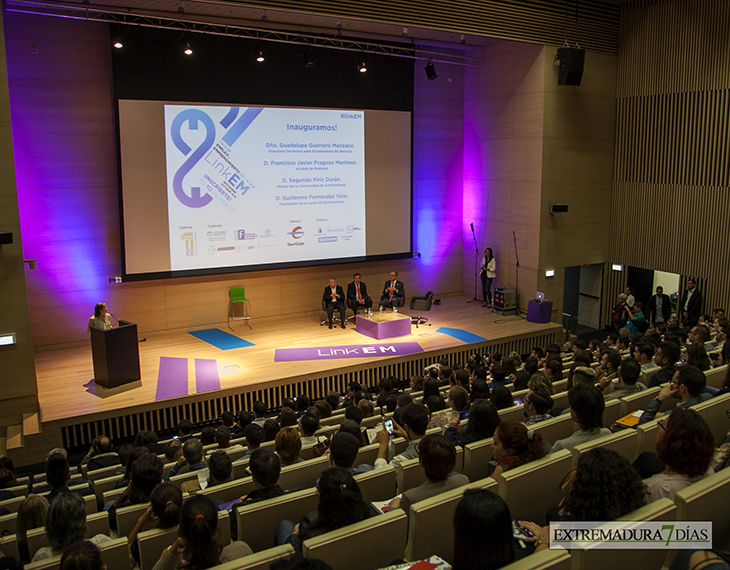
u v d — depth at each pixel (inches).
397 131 511.8
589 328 548.1
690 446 101.2
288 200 475.8
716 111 437.1
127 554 120.4
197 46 430.3
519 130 499.8
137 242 430.0
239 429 265.0
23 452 306.7
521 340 467.5
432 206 555.2
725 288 441.1
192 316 468.1
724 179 435.8
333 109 482.9
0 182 318.3
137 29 410.9
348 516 101.4
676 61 460.8
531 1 452.8
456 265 577.0
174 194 436.8
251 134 455.5
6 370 328.2
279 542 113.8
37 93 398.9
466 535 73.5
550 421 164.9
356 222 505.7
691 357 212.4
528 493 121.0
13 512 165.6
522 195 503.5
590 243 519.8
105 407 324.5
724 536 98.0
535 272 499.2
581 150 500.4
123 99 412.2
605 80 502.9
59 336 424.2
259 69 452.1
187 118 433.1
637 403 182.1
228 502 145.3
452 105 550.3
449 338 450.9
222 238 456.8
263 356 409.1
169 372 377.7
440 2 414.0
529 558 76.6
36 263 410.9
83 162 417.4
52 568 107.1
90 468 233.5
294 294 503.5
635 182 502.6
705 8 436.8
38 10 387.5
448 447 117.9
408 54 509.4
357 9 386.3
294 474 160.6
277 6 364.2
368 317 463.2
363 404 237.6
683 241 467.5
